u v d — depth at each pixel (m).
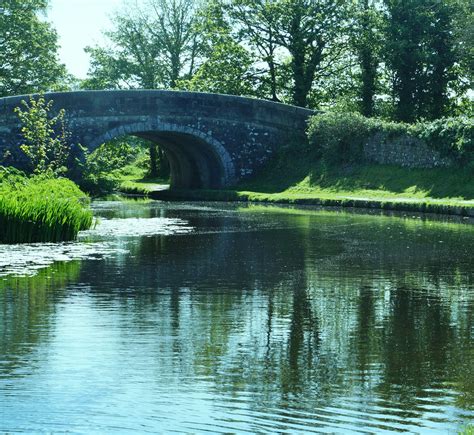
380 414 6.71
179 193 45.41
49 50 59.44
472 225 24.52
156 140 51.34
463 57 51.22
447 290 12.58
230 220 26.56
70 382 7.49
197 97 45.38
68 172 42.75
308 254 17.06
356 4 53.97
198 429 6.34
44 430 6.31
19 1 56.84
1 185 22.44
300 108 47.56
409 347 8.91
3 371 7.82
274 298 11.80
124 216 28.42
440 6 51.62
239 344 8.97
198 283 13.09
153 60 65.19
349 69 56.34
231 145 46.38
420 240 19.92
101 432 6.28
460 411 6.79
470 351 8.75
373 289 12.67
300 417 6.62
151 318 10.28
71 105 42.62
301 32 52.91
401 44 50.00
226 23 54.94
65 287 12.62
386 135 40.06
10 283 12.99
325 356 8.49
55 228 19.50
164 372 7.82
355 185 39.69
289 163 45.75
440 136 36.53
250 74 55.38
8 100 40.56
